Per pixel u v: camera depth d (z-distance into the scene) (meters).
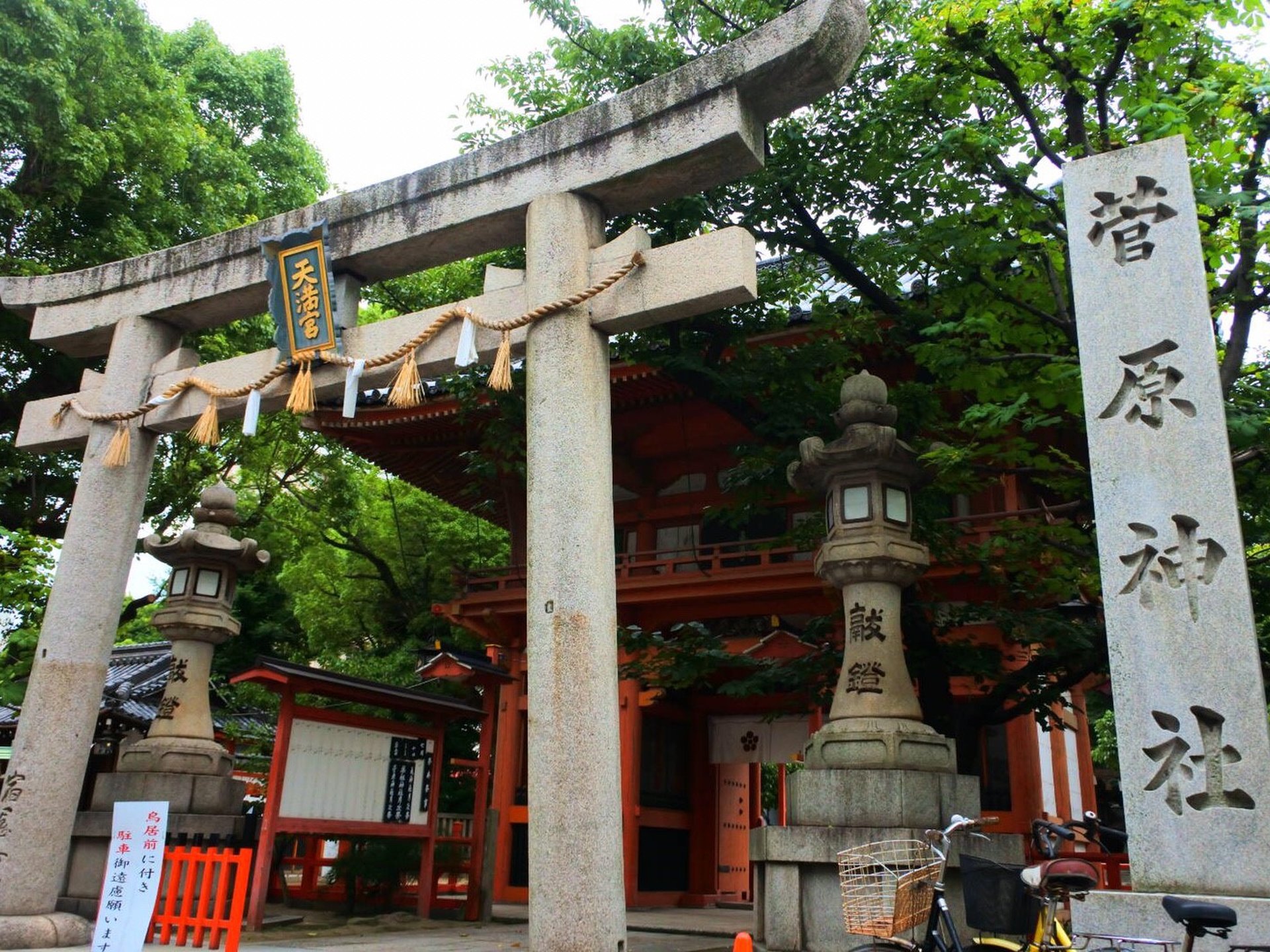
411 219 9.02
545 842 6.73
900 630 9.18
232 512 13.35
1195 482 6.23
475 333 8.41
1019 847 8.31
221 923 8.72
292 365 9.17
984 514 14.84
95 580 9.69
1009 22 9.67
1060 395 10.21
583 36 12.96
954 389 10.90
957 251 10.45
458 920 13.16
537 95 13.34
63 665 9.37
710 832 19.17
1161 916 5.62
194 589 12.70
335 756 11.82
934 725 11.04
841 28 7.42
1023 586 11.95
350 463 23.38
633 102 8.14
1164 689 6.02
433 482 21.08
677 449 19.05
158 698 17.39
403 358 8.60
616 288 7.87
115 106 16.38
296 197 21.41
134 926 7.15
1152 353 6.53
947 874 7.96
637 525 19.48
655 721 18.92
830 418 11.64
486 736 14.20
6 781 9.08
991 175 10.16
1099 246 6.87
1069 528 10.31
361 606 26.44
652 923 14.55
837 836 8.11
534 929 6.63
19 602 16.55
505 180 8.65
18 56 14.60
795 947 8.11
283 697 11.27
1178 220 6.69
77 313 10.98
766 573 16.48
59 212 16.56
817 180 11.77
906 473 9.50
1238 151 8.59
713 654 11.85
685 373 11.70
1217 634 5.97
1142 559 6.25
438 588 26.56
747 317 12.20
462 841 13.83
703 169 7.98
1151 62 9.77
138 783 11.59
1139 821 5.91
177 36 21.12
